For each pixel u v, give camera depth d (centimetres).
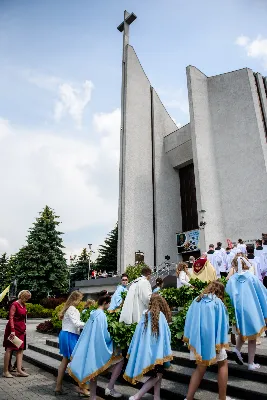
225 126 2380
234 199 2214
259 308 500
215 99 2478
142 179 2717
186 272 881
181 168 2998
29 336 1237
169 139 2938
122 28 3133
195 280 838
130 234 2503
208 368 527
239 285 529
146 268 589
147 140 2861
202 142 2314
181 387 492
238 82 2402
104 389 534
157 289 830
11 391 560
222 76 2489
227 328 407
